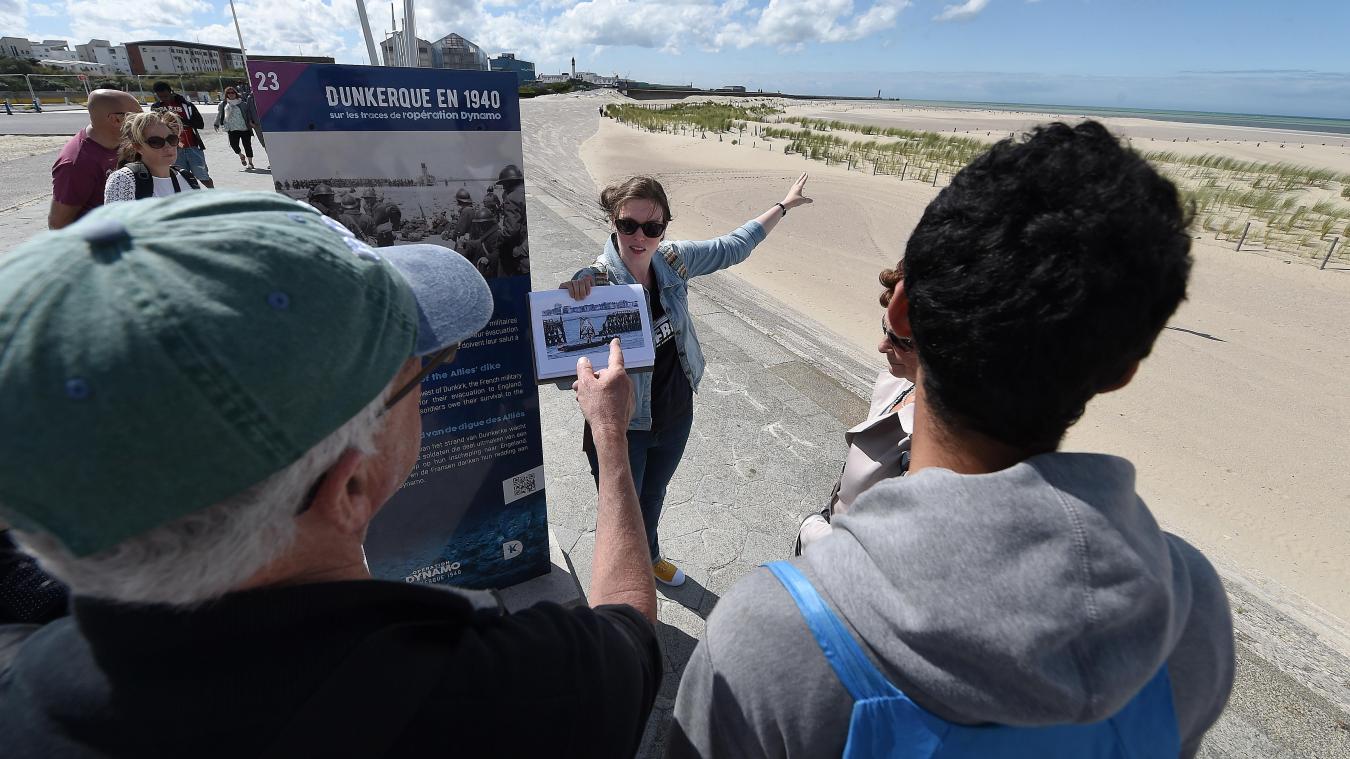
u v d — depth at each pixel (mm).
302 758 512
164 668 506
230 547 502
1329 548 3650
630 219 2012
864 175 18000
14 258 482
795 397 4309
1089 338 559
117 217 503
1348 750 2088
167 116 3354
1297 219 13062
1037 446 657
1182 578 704
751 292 7145
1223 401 5453
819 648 638
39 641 568
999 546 569
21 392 433
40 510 450
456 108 1670
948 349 618
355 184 1628
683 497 3215
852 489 1359
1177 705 723
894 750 615
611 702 712
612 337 1701
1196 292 8469
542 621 708
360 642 547
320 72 1503
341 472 597
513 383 2045
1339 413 5344
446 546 2170
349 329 569
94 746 498
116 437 443
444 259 817
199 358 463
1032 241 551
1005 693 563
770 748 688
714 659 716
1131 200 549
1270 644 2531
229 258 501
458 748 583
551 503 3115
